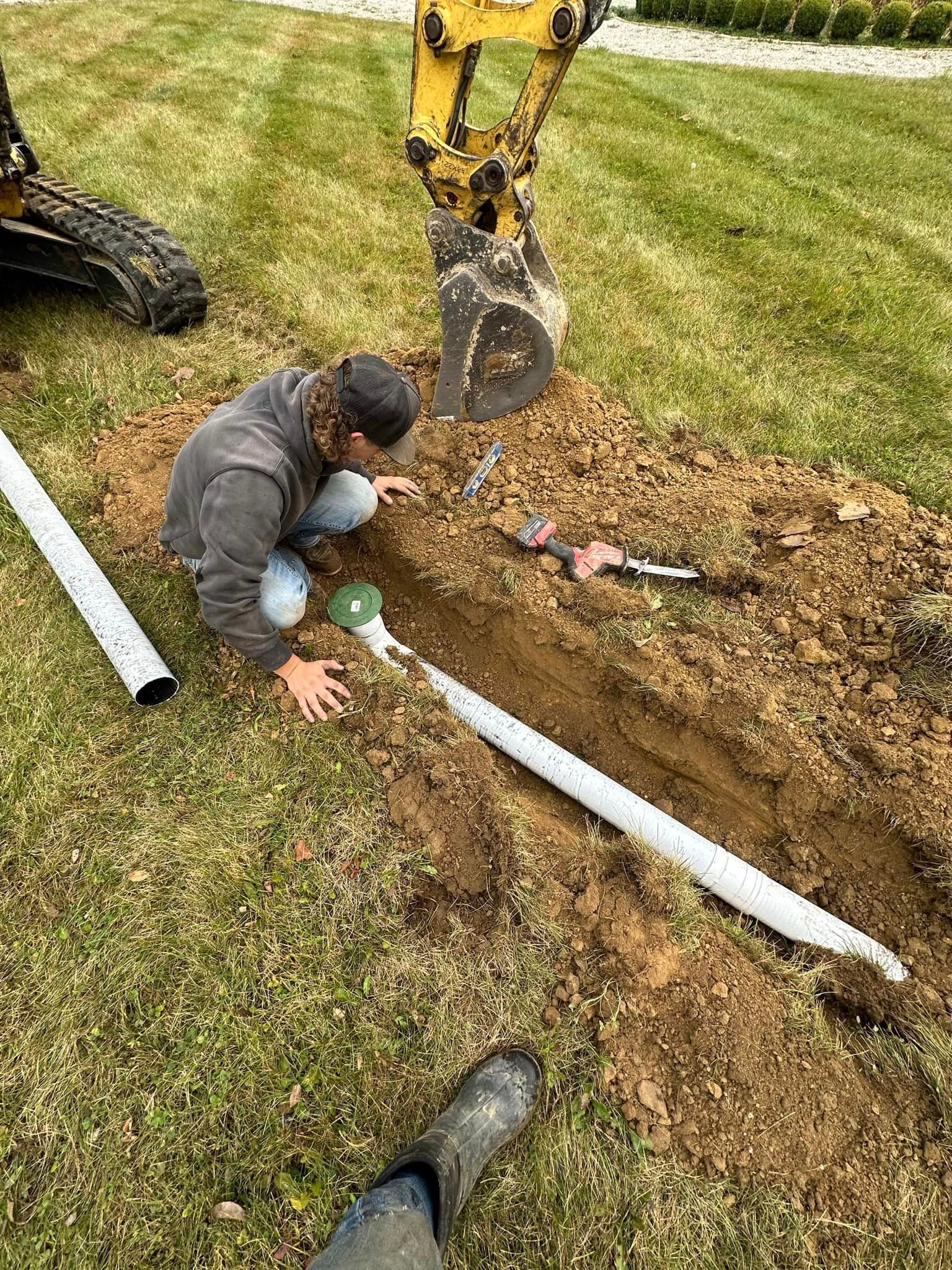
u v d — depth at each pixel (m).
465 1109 1.82
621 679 2.73
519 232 3.04
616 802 2.53
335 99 8.33
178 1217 1.71
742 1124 1.94
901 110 8.92
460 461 3.51
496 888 2.21
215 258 5.09
